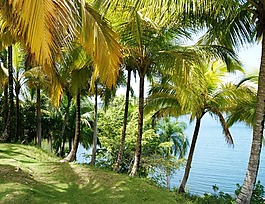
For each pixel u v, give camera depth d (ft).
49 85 39.19
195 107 25.25
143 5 16.24
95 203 19.30
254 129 18.40
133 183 23.50
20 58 45.27
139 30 22.21
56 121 65.77
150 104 34.71
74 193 21.03
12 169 23.73
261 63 18.49
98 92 49.85
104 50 11.73
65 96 61.57
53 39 8.95
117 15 20.51
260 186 29.07
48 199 19.07
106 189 21.88
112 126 51.52
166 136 70.85
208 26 22.53
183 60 23.32
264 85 18.26
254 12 18.89
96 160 50.90
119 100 53.42
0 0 13.79
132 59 29.89
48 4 7.67
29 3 7.35
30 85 46.29
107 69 11.87
